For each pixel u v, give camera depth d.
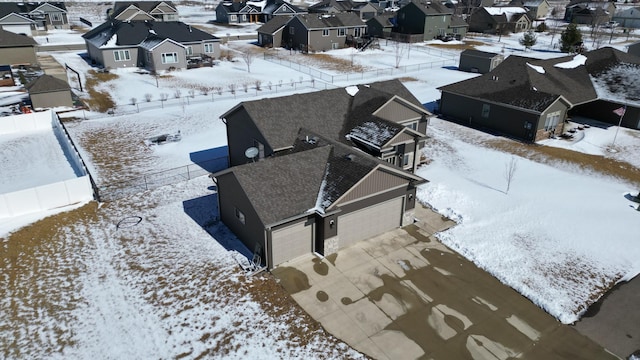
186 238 21.38
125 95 45.06
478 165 30.25
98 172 28.03
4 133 34.44
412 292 17.95
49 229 21.84
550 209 24.39
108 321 16.30
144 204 24.47
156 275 18.73
